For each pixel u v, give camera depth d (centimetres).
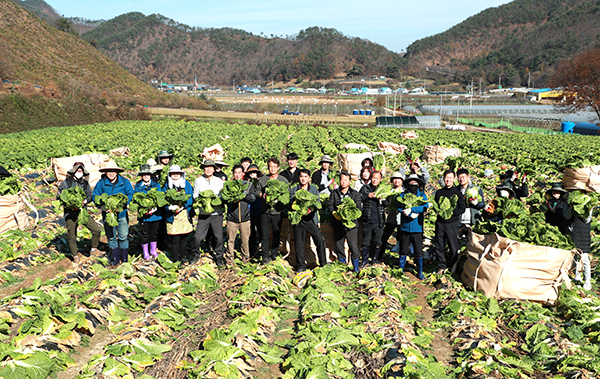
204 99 11200
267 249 841
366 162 865
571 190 762
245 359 511
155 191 796
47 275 805
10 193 972
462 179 819
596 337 551
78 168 833
